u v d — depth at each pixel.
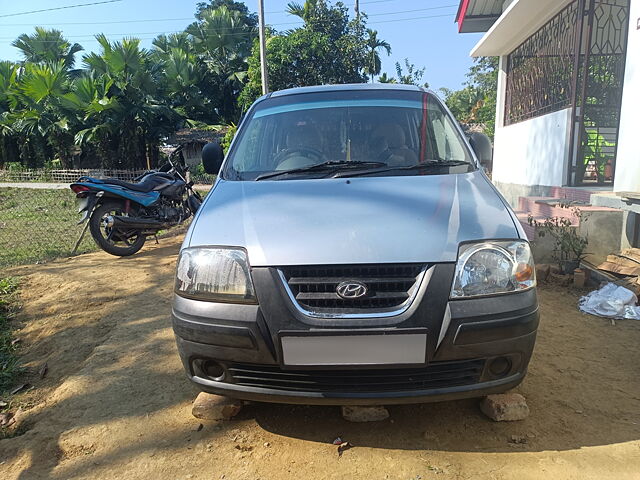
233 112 32.75
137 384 3.06
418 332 2.05
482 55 10.23
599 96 7.02
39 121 24.75
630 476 2.11
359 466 2.22
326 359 2.10
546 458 2.23
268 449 2.37
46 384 3.23
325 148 3.21
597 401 2.71
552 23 7.68
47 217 12.02
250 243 2.26
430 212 2.38
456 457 2.26
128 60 23.88
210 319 2.21
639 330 3.70
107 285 5.16
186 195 7.41
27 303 4.75
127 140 25.91
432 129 3.31
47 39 31.03
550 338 3.57
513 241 2.29
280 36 23.78
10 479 2.25
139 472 2.25
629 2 4.85
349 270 2.13
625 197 4.50
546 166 7.66
